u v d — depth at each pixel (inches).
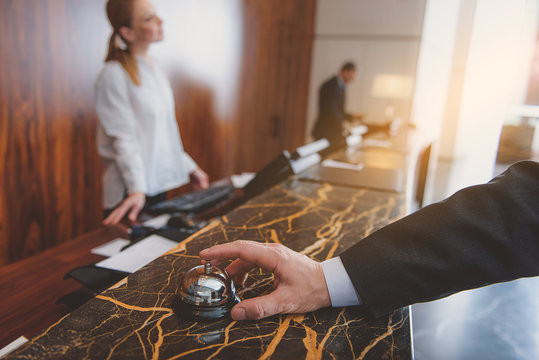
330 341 20.4
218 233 35.3
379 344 20.3
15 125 89.5
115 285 25.1
